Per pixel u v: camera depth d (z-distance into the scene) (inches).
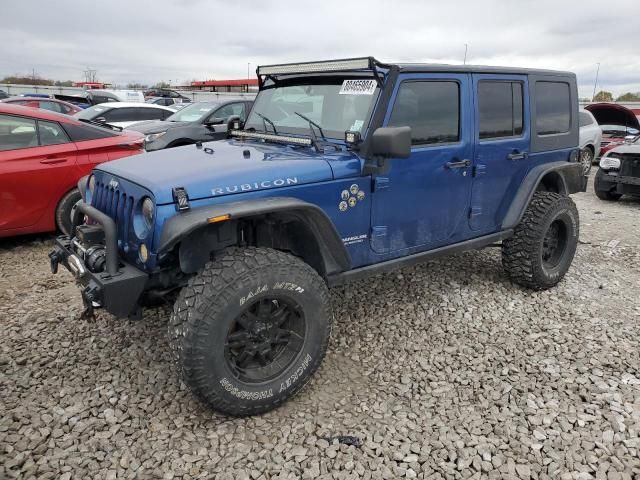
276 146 141.3
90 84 1786.4
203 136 325.1
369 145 127.1
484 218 165.8
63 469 97.5
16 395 118.9
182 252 109.4
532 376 130.5
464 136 150.8
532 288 183.3
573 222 186.2
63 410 114.3
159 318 156.2
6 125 211.3
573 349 143.6
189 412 115.2
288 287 110.8
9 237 238.4
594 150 468.8
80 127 227.9
